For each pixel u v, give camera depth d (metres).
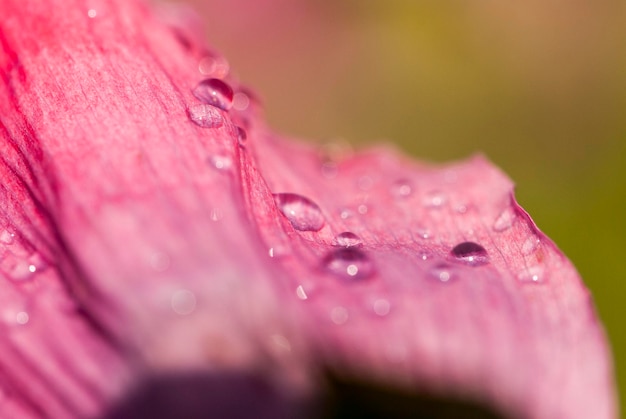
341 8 0.18
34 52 0.11
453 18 0.18
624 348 0.14
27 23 0.11
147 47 0.11
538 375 0.10
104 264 0.10
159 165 0.10
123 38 0.11
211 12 0.18
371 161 0.12
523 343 0.10
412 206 0.11
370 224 0.11
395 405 0.10
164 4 0.13
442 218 0.11
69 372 0.10
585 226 0.16
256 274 0.10
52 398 0.10
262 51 0.18
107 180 0.10
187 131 0.11
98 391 0.10
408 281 0.10
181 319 0.10
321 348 0.10
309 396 0.10
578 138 0.17
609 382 0.10
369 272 0.10
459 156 0.17
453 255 0.11
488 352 0.10
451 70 0.18
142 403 0.10
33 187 0.10
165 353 0.10
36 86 0.11
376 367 0.10
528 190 0.17
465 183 0.11
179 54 0.11
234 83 0.12
